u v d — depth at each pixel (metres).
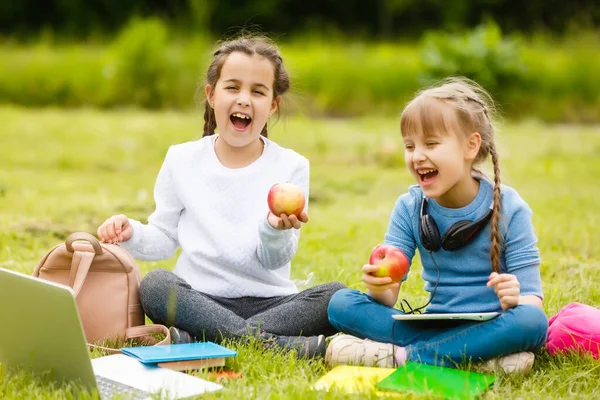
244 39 4.03
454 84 3.61
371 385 2.95
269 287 3.75
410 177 10.41
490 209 3.46
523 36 30.14
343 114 19.12
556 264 5.28
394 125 16.61
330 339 3.66
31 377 3.04
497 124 3.96
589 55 19.56
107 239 3.74
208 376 3.04
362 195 8.91
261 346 3.40
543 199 8.43
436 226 3.49
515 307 3.17
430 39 19.23
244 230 3.76
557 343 3.42
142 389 2.87
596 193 9.05
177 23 26.91
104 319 3.57
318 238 6.19
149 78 19.45
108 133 14.23
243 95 3.77
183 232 3.87
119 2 31.39
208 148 3.94
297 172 3.92
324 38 26.23
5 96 19.64
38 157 11.41
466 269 3.49
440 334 3.27
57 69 19.77
